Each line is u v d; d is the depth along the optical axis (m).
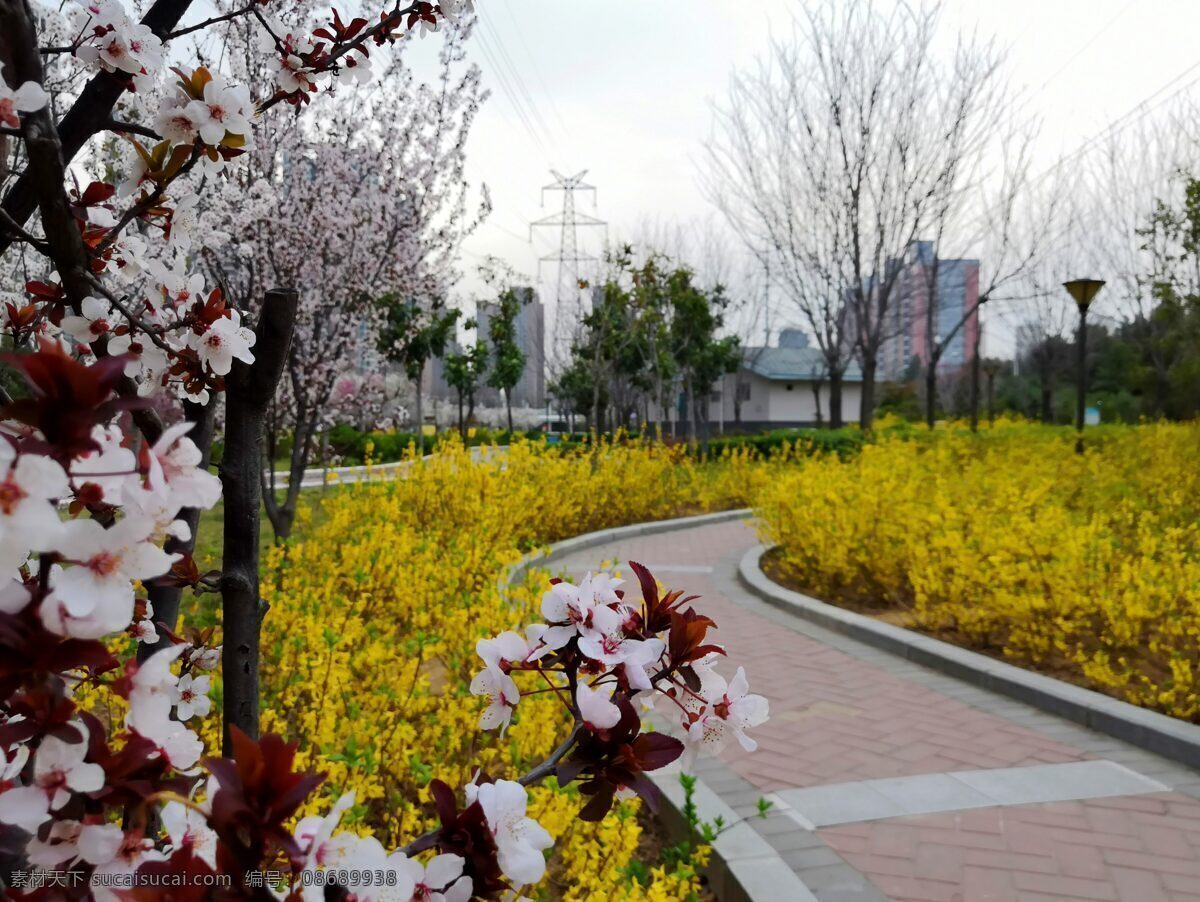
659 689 1.33
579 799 2.54
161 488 0.74
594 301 23.75
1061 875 2.94
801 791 3.62
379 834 2.70
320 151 7.03
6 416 0.73
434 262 8.91
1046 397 30.92
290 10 4.61
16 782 0.88
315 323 6.90
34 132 0.96
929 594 6.09
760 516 9.28
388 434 22.17
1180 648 5.03
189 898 0.74
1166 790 3.61
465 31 7.43
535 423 45.75
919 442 15.59
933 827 3.29
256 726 1.26
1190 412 24.28
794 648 5.93
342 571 5.00
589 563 9.06
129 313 1.14
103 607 0.72
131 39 1.17
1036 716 4.55
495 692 1.29
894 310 27.22
